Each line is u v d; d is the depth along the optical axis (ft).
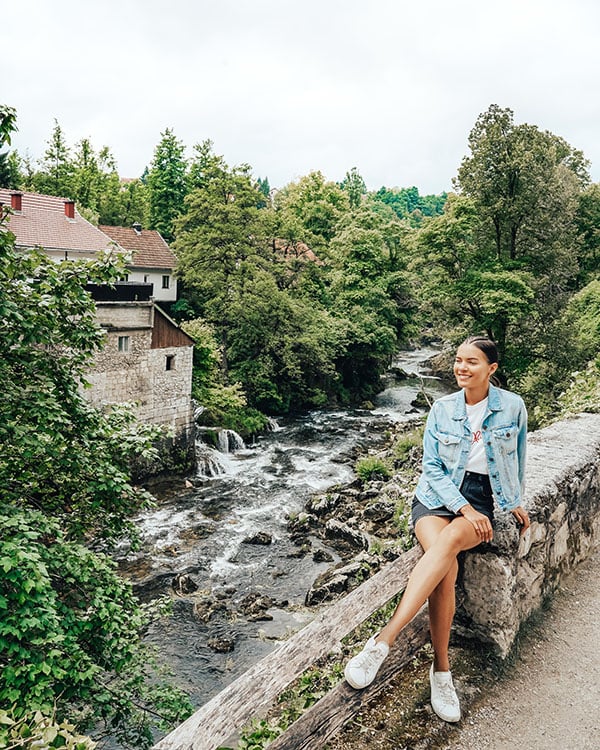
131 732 26.86
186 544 56.75
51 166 180.55
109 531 28.89
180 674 37.37
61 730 9.14
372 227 155.12
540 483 14.24
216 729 6.90
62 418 25.79
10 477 27.48
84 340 27.53
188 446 79.51
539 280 90.84
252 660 39.04
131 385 72.95
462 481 10.63
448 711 10.07
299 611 45.01
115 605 22.70
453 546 9.48
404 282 147.43
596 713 10.50
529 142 89.66
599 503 17.33
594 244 134.41
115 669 23.47
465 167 91.35
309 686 13.78
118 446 28.53
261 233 116.98
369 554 49.75
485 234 92.73
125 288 71.41
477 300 88.74
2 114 21.21
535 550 13.32
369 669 9.06
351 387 136.87
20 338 25.86
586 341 84.43
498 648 11.64
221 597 47.09
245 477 77.71
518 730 10.03
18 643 18.39
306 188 214.07
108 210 192.95
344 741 9.66
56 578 23.85
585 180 144.56
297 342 118.93
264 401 116.67
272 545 56.90
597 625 13.28
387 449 90.12
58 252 104.99
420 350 201.26
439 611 9.95
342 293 145.38
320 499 66.44
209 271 112.68
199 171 176.96
